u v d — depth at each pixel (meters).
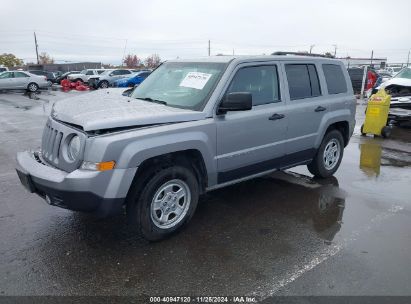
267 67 4.78
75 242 3.85
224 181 4.43
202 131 3.97
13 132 9.72
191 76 4.55
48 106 16.58
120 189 3.41
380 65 42.56
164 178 3.75
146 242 3.87
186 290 3.10
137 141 3.48
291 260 3.57
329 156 6.01
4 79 25.47
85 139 3.37
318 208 4.85
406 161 7.38
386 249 3.79
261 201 5.05
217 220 4.43
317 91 5.52
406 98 10.76
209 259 3.57
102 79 30.72
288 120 4.94
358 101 19.84
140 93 4.91
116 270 3.37
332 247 3.83
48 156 3.87
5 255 3.58
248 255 3.65
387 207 4.92
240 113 4.36
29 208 4.68
